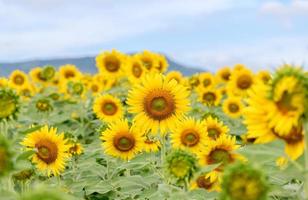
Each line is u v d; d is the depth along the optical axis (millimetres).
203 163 1979
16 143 2238
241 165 1152
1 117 1649
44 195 1020
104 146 2512
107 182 2301
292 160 1193
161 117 2295
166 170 1619
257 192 1126
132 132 2512
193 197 1774
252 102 1238
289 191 1593
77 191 2223
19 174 2000
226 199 1146
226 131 2590
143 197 2029
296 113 1144
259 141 1245
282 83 1144
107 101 3354
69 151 2604
